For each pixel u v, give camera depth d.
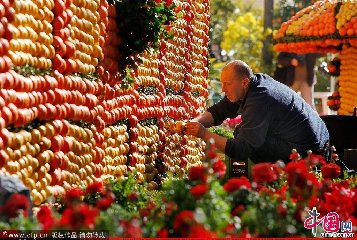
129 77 15.26
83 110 13.05
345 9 25.12
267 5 47.19
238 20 48.25
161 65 17.31
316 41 25.91
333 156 14.51
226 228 7.87
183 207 8.19
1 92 10.49
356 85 26.20
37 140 11.59
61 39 12.39
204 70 20.55
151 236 7.90
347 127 17.95
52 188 11.84
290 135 15.02
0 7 10.49
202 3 20.50
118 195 10.20
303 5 48.97
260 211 8.34
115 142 14.80
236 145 14.80
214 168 8.84
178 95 18.77
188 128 15.30
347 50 26.36
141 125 16.47
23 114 10.97
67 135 12.59
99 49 13.88
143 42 15.05
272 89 14.99
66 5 12.64
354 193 9.75
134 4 14.89
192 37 19.47
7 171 10.55
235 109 17.09
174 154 18.02
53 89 12.03
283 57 35.62
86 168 13.20
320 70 46.81
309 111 15.41
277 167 9.40
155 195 11.46
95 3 13.74
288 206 8.52
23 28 11.18
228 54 46.00
